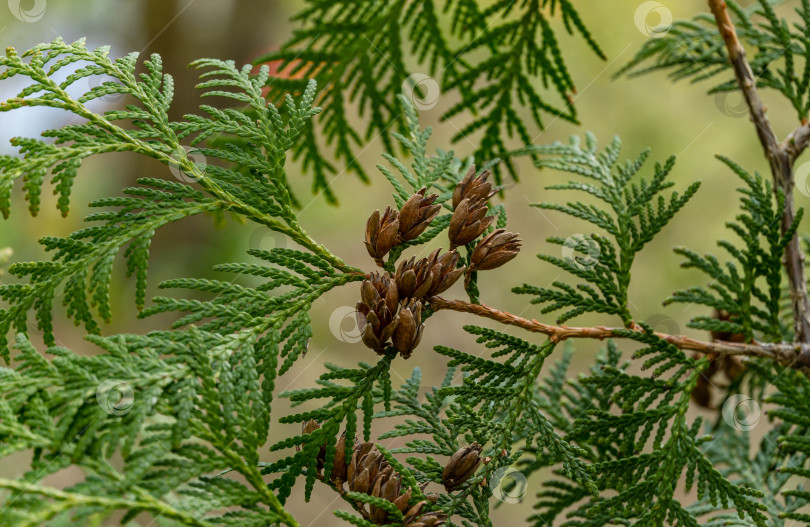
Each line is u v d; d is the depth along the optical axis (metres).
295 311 0.66
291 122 0.68
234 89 1.25
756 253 0.70
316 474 0.65
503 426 0.67
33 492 0.62
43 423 0.63
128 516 0.62
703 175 1.89
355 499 0.65
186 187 0.66
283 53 0.76
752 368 0.74
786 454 0.73
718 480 0.67
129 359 0.64
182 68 1.31
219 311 0.65
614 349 0.73
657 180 0.70
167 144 0.67
